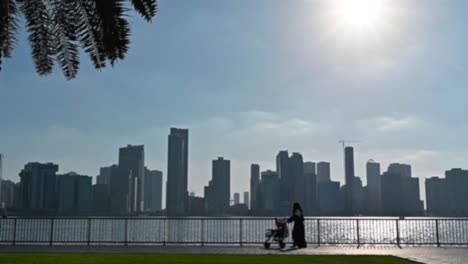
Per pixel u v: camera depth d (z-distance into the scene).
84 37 11.38
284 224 22.31
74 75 11.81
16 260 16.02
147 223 24.16
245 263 15.60
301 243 22.09
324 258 17.30
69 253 18.67
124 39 11.06
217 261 16.09
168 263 15.49
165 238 23.02
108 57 11.27
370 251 20.33
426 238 24.91
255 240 23.66
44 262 15.53
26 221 23.69
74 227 23.95
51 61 11.89
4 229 23.55
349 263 15.80
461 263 16.05
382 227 25.55
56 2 11.37
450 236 24.34
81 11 11.24
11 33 11.53
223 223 24.16
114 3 10.84
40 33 11.66
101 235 23.94
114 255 17.98
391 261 16.44
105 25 10.89
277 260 16.50
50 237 23.00
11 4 11.45
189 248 21.25
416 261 16.50
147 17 11.55
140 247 21.53
